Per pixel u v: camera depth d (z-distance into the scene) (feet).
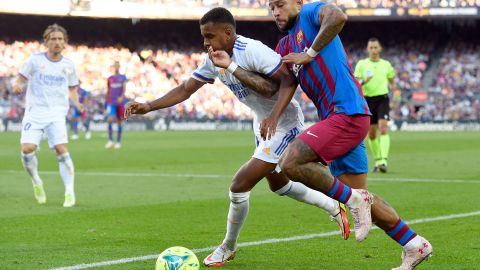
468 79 260.21
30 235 45.21
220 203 60.90
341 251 39.93
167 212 55.62
